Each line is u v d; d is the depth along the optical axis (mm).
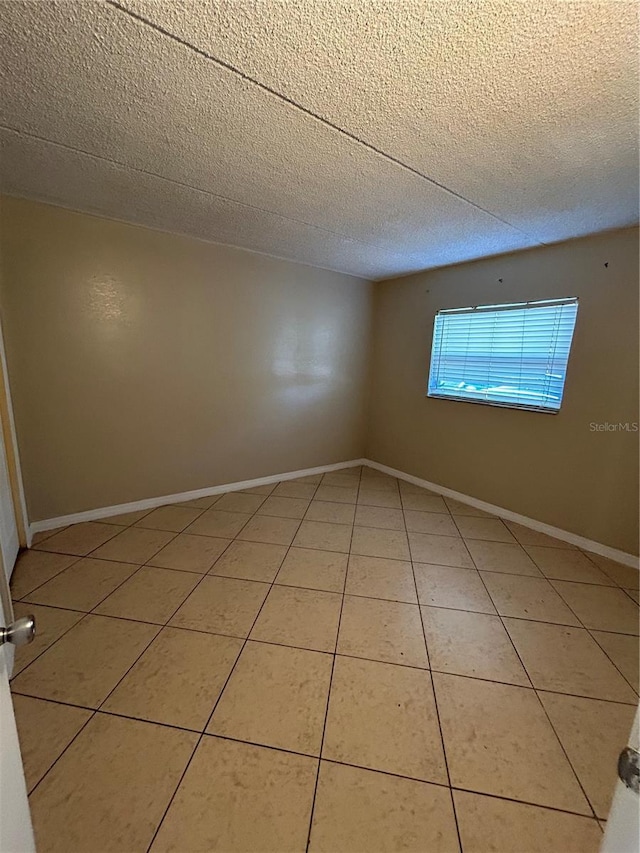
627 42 935
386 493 3518
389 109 1234
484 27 902
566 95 1141
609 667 1555
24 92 1183
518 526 2871
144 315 2727
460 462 3350
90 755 1152
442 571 2236
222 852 940
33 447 2455
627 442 2307
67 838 956
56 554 2277
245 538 2564
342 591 2014
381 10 866
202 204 2133
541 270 2672
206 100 1215
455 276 3281
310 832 985
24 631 632
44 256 2305
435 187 1794
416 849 959
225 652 1567
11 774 637
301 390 3730
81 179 1856
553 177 1659
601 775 1146
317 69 1059
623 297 2271
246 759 1156
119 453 2797
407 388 3820
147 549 2373
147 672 1457
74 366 2520
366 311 4047
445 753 1195
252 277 3195
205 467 3254
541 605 1941
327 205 2068
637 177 1637
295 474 3875
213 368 3135
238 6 867
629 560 2326
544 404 2730
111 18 904
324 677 1463
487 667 1538
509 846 969
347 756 1175
